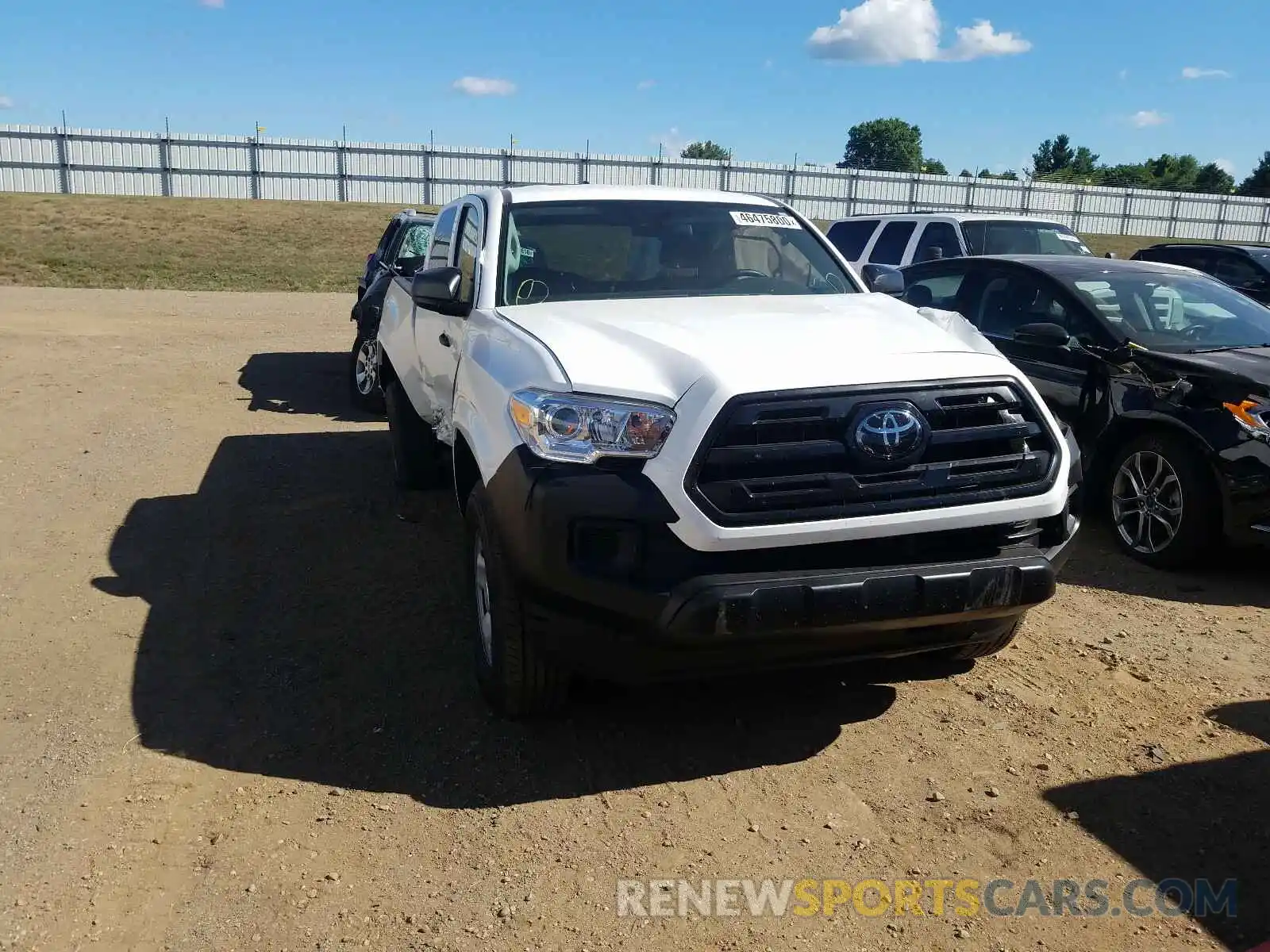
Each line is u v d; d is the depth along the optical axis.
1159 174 77.81
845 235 13.45
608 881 3.08
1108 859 3.14
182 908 2.97
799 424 3.33
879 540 3.44
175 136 41.16
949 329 4.25
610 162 43.66
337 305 21.56
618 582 3.28
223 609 5.13
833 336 3.78
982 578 3.41
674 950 2.79
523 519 3.40
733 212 5.33
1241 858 3.13
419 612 5.11
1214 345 6.10
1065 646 4.73
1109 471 6.09
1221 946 2.77
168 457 8.07
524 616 3.56
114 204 36.41
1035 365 6.50
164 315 18.52
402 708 4.13
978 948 2.79
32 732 3.95
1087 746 3.81
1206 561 5.77
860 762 3.72
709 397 3.29
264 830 3.33
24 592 5.33
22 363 12.23
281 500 6.98
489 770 3.68
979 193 43.25
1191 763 3.67
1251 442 5.30
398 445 6.99
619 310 4.32
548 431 3.42
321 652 4.65
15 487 7.17
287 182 42.34
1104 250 38.25
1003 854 3.19
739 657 3.37
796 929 2.87
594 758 3.76
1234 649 4.69
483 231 5.01
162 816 3.41
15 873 3.12
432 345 5.70
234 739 3.90
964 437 3.48
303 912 2.95
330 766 3.71
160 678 4.40
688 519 3.24
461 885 3.06
